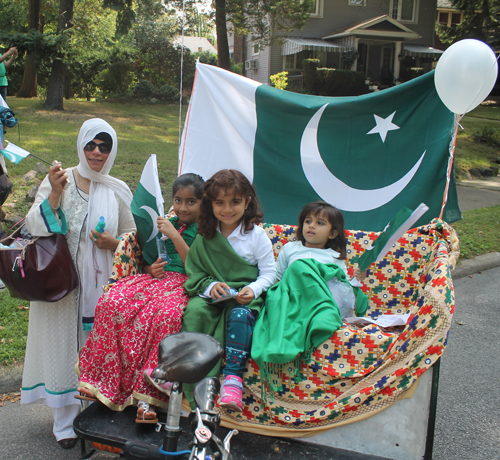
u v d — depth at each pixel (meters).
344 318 2.61
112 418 2.33
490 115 20.66
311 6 16.61
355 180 3.56
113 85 22.19
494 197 10.16
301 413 2.23
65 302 2.77
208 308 2.38
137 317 2.38
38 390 2.87
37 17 15.92
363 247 3.14
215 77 3.82
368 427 2.22
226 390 2.18
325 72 21.50
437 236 2.96
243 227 2.61
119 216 3.04
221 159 3.82
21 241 2.74
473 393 3.61
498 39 22.30
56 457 2.80
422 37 26.20
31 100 17.98
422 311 2.11
